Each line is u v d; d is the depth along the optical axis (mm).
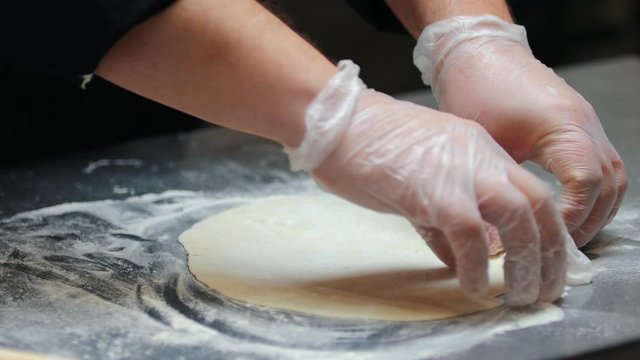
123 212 1261
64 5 851
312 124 889
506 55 1117
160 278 1026
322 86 900
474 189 858
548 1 2266
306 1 1982
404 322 892
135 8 855
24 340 875
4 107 1619
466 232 841
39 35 877
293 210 1229
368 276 1005
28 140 1655
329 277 1006
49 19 863
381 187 884
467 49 1131
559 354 810
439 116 910
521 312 899
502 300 926
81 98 1679
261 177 1405
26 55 905
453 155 869
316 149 894
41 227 1205
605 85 1831
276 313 921
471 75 1113
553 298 912
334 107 899
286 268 1035
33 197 1330
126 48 889
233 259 1065
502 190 852
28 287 1005
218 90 904
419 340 854
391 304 930
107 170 1457
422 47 1175
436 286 969
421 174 866
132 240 1153
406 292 958
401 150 881
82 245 1137
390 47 2092
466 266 854
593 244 1092
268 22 917
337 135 889
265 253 1082
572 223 993
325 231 1147
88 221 1226
